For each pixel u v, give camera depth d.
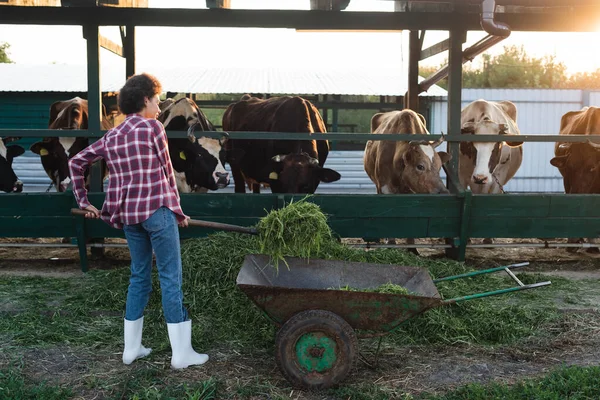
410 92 9.43
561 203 6.86
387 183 7.86
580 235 6.96
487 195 6.78
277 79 16.47
